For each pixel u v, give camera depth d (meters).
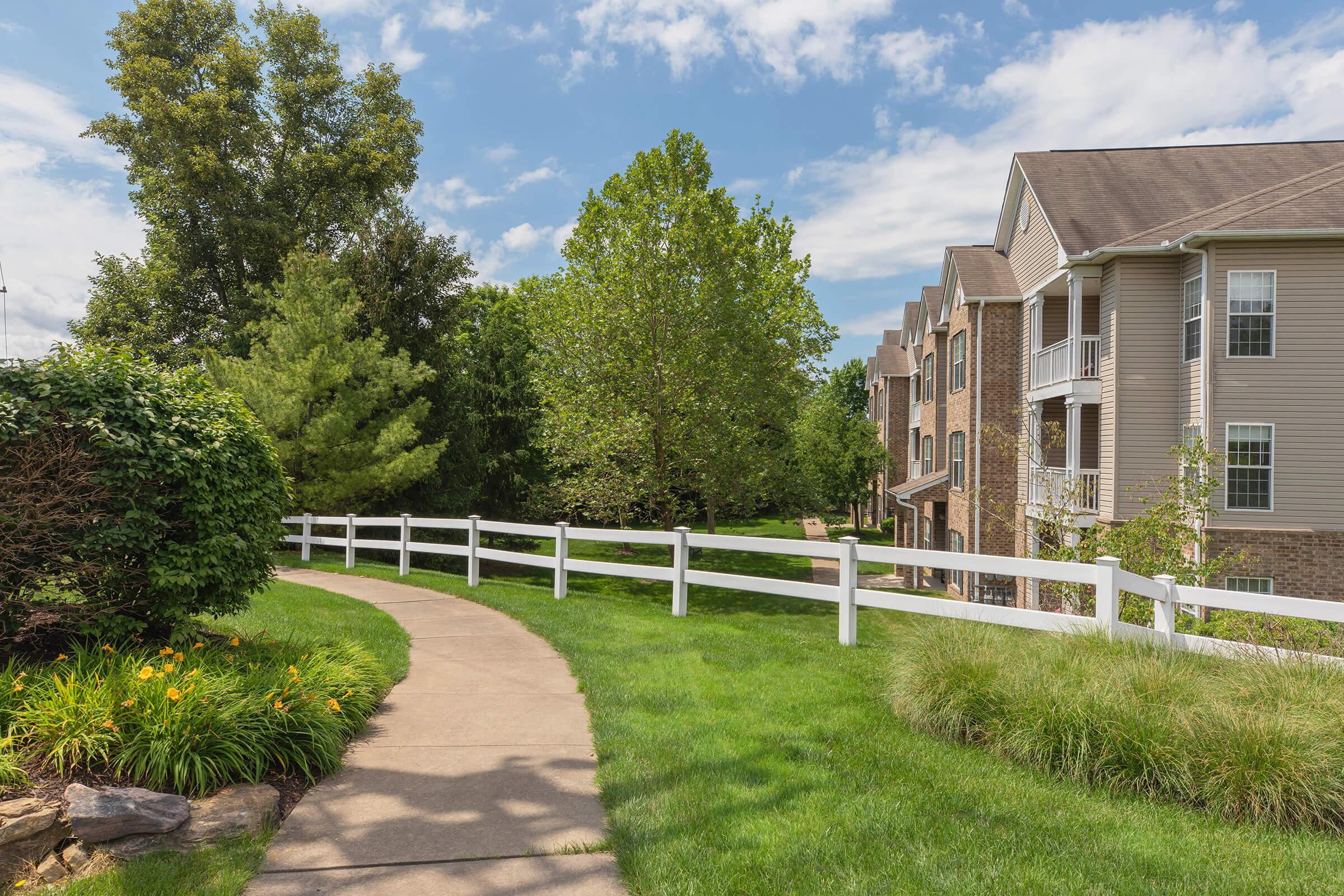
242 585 6.73
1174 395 15.68
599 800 4.49
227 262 28.36
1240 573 14.35
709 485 19.55
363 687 6.08
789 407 22.75
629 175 19.42
